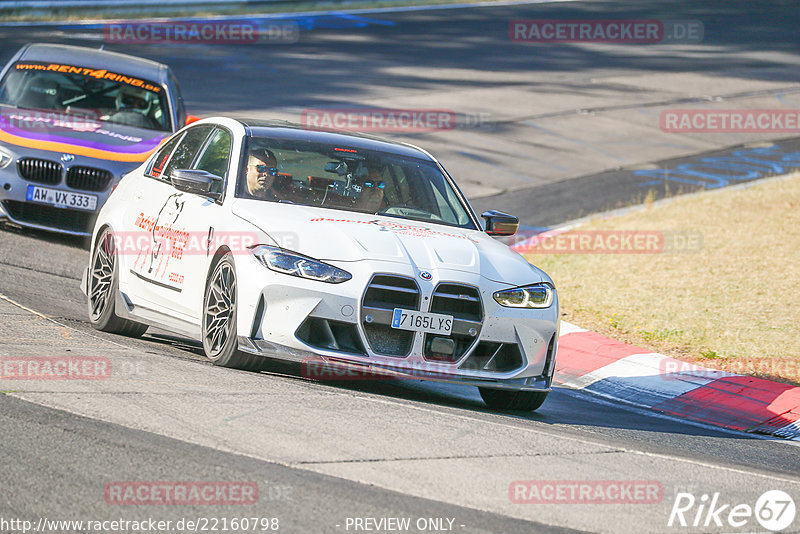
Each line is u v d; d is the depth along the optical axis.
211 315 24.23
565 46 132.38
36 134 40.47
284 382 22.69
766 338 35.78
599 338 35.47
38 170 39.38
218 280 24.14
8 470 15.36
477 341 23.19
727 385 30.52
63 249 39.91
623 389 30.48
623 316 38.88
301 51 117.50
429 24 143.88
